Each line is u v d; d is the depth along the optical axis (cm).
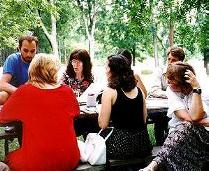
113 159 405
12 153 368
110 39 3419
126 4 965
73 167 380
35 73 367
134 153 406
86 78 560
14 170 358
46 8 1359
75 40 4144
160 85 602
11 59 525
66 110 372
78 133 535
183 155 380
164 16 895
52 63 371
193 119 381
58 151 363
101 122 401
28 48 516
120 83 397
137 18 931
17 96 358
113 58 400
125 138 402
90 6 3064
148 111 480
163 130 579
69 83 556
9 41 1398
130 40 3309
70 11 3183
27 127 358
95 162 393
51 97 365
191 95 396
